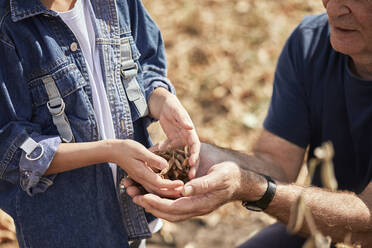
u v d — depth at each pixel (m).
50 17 1.51
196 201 1.56
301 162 2.07
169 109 1.70
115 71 1.65
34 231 1.62
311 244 1.19
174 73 4.20
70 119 1.58
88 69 1.57
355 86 1.82
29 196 1.60
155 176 1.54
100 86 1.62
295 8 4.87
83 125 1.58
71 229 1.64
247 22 4.67
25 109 1.52
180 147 1.74
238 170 1.64
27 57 1.49
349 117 1.88
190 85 4.11
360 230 1.76
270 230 2.04
